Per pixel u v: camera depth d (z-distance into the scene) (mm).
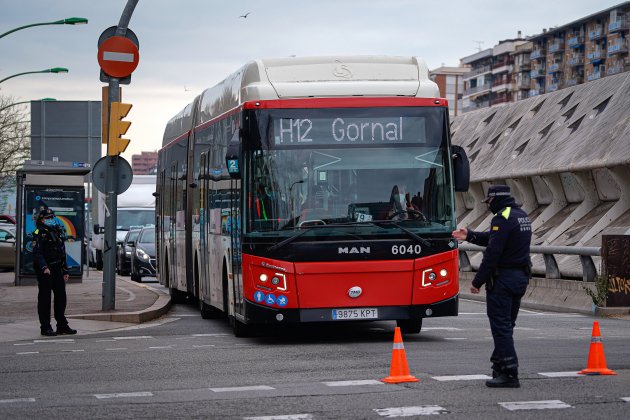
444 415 9234
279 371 12711
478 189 45625
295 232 16016
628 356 13766
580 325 20188
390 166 16281
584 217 36156
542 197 40969
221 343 16812
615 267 23641
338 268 15992
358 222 16094
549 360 13305
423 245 16203
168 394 10844
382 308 16109
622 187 33719
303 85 16500
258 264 16031
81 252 36156
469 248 31312
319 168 16203
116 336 18484
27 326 20016
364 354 14562
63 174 37781
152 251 40875
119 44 22016
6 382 12156
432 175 16344
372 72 17062
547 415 9172
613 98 39156
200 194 21875
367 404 9906
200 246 21906
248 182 16172
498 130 47594
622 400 9945
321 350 15273
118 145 22156
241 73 17609
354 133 16312
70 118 37375
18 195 34875
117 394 10906
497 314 11016
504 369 10906
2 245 49406
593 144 36688
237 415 9422
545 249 26812
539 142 42094
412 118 16422
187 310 25562
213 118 20219
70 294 29016
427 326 19828
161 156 30250
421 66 17266
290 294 15961
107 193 22375
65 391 11289
